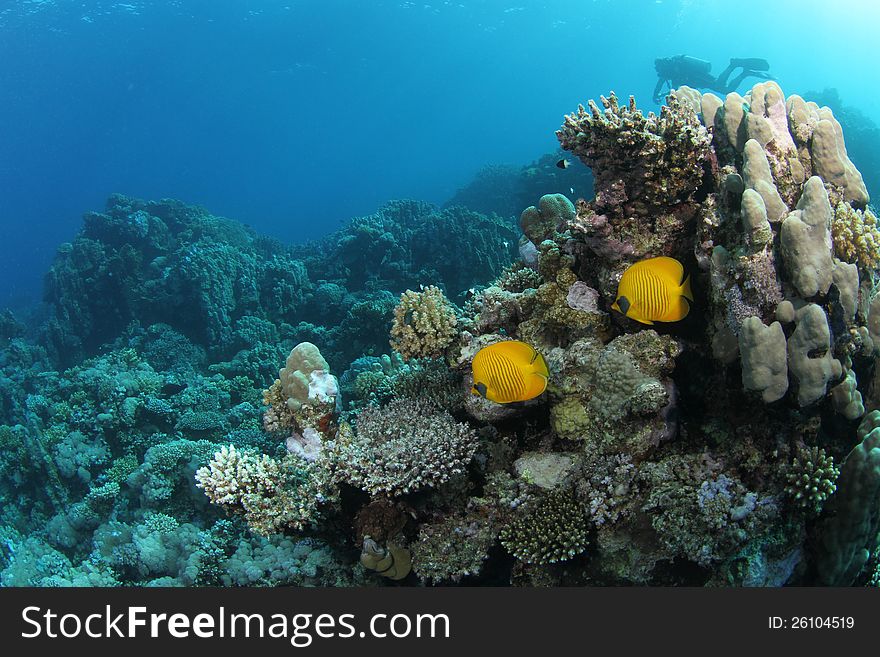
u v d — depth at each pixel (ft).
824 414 11.36
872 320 11.62
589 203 13.20
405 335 15.98
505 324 16.24
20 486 34.78
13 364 54.29
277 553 18.30
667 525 10.89
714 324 11.75
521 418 14.87
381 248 52.29
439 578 13.23
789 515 10.56
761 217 10.07
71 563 28.17
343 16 212.43
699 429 12.09
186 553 22.00
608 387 12.36
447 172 362.53
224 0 184.75
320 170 438.40
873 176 71.87
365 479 13.73
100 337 55.11
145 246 59.06
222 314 48.26
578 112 12.39
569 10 228.84
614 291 13.14
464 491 14.25
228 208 360.07
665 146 11.80
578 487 12.51
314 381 16.71
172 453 28.58
